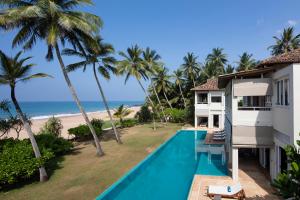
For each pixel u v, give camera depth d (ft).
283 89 42.32
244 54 193.67
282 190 22.16
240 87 49.65
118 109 139.03
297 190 21.57
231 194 41.60
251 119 49.49
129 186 52.34
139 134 111.96
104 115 291.38
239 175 54.19
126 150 78.23
